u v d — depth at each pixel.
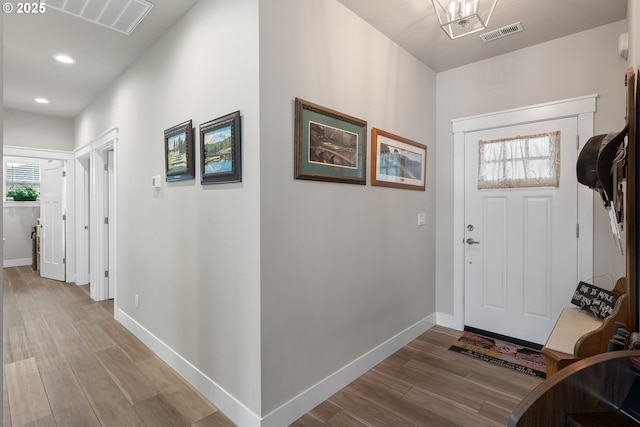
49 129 4.81
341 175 2.21
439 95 3.35
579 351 1.48
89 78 3.43
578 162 1.61
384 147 2.61
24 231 6.54
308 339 2.02
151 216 2.79
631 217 1.37
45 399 2.09
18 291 4.58
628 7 1.99
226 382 1.98
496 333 3.05
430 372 2.43
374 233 2.55
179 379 2.35
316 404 2.04
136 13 2.33
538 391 0.87
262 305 1.76
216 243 2.06
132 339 2.99
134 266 3.08
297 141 1.91
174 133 2.41
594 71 2.54
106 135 3.65
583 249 2.60
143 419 1.91
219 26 2.01
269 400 1.79
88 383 2.28
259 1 1.73
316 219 2.06
